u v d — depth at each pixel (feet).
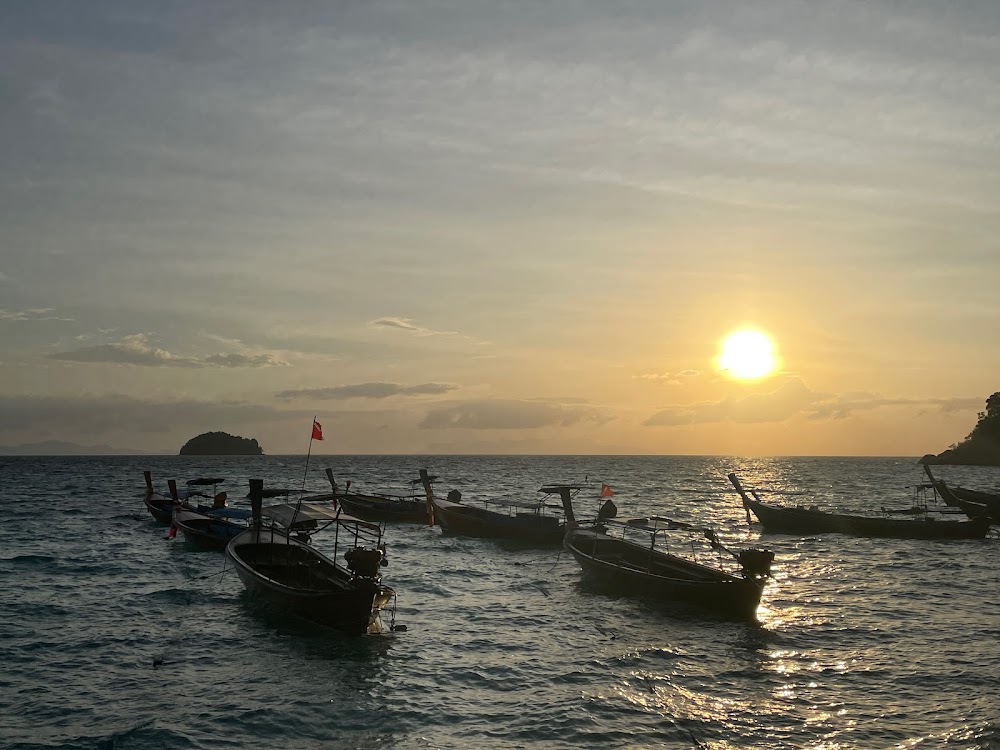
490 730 56.49
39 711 59.82
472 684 66.33
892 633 82.99
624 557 109.81
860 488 389.19
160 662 72.08
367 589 77.92
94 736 55.21
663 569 103.76
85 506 235.81
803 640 80.33
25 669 69.87
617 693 64.08
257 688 65.10
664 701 62.34
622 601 98.78
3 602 96.58
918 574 121.19
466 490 339.77
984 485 406.21
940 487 199.62
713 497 307.78
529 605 96.63
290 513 132.46
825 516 174.60
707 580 92.89
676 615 91.20
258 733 55.93
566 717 58.80
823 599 101.04
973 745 53.47
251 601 93.86
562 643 79.05
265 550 103.96
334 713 59.67
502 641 79.77
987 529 167.63
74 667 70.59
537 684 66.33
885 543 160.35
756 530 184.65
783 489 377.50
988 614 92.17
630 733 55.93
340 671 69.56
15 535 162.20
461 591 105.50
